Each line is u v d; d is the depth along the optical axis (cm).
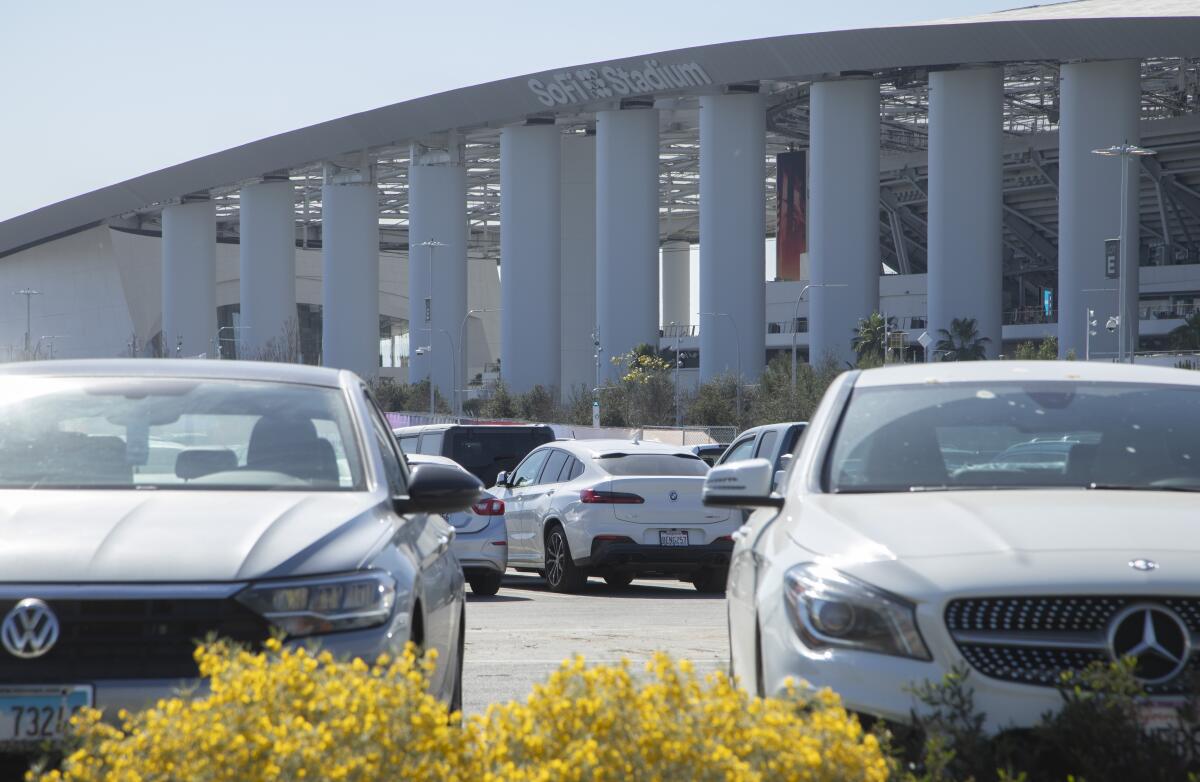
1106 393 1691
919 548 1291
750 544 1589
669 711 1015
